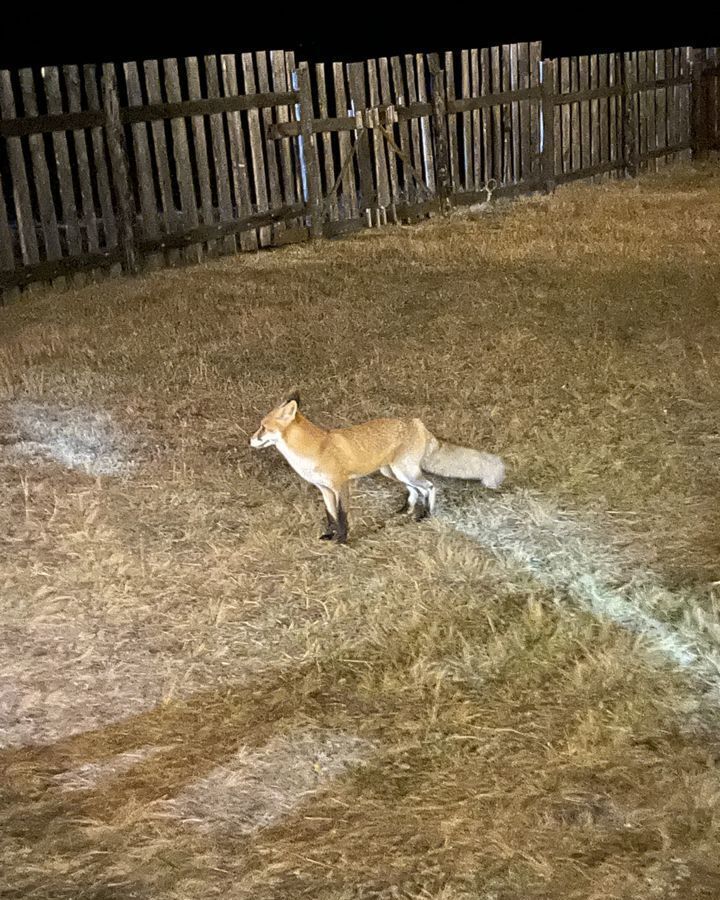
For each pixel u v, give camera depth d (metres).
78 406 6.37
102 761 3.26
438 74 11.22
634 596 4.12
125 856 2.85
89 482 5.46
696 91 14.88
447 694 3.55
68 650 3.91
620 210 11.12
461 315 7.69
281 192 10.42
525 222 10.77
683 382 6.25
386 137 10.95
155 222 9.48
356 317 7.78
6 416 6.24
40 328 7.77
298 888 2.72
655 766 3.14
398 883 2.72
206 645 3.92
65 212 8.86
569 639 3.85
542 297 8.01
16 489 5.38
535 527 4.78
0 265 8.53
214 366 6.93
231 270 9.32
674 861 2.77
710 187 12.45
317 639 3.92
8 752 3.32
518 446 5.62
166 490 5.34
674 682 3.56
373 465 4.64
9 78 8.35
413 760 3.21
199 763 3.23
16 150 8.51
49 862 2.83
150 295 8.55
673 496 4.98
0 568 4.55
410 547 4.66
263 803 3.04
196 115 9.54
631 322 7.35
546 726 3.35
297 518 5.00
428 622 4.01
